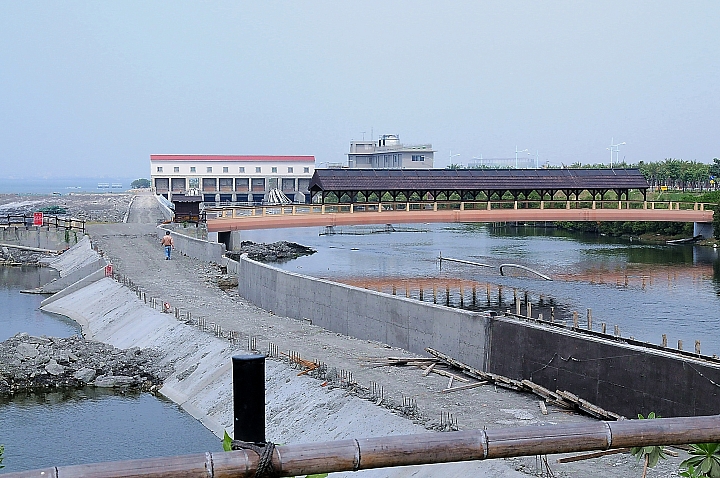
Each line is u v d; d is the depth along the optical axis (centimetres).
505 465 1667
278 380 2592
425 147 14412
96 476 507
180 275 4981
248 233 10906
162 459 528
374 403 2177
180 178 16312
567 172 7562
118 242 6812
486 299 4856
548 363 2322
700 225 8156
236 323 3481
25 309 4869
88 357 3284
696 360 1933
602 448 618
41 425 2620
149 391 2997
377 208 7125
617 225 9331
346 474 1906
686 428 627
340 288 3341
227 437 562
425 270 6138
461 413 2097
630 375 2075
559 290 5191
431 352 2703
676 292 5100
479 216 6950
